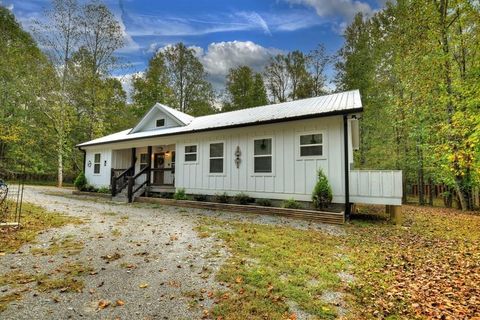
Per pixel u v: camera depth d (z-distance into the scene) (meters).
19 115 20.30
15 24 20.38
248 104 25.14
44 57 19.47
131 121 26.12
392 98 15.12
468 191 12.36
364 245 5.30
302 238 5.59
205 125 11.23
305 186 8.70
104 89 20.94
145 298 2.99
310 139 8.72
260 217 8.11
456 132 7.80
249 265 3.97
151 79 25.67
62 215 7.42
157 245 4.93
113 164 15.16
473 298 3.22
